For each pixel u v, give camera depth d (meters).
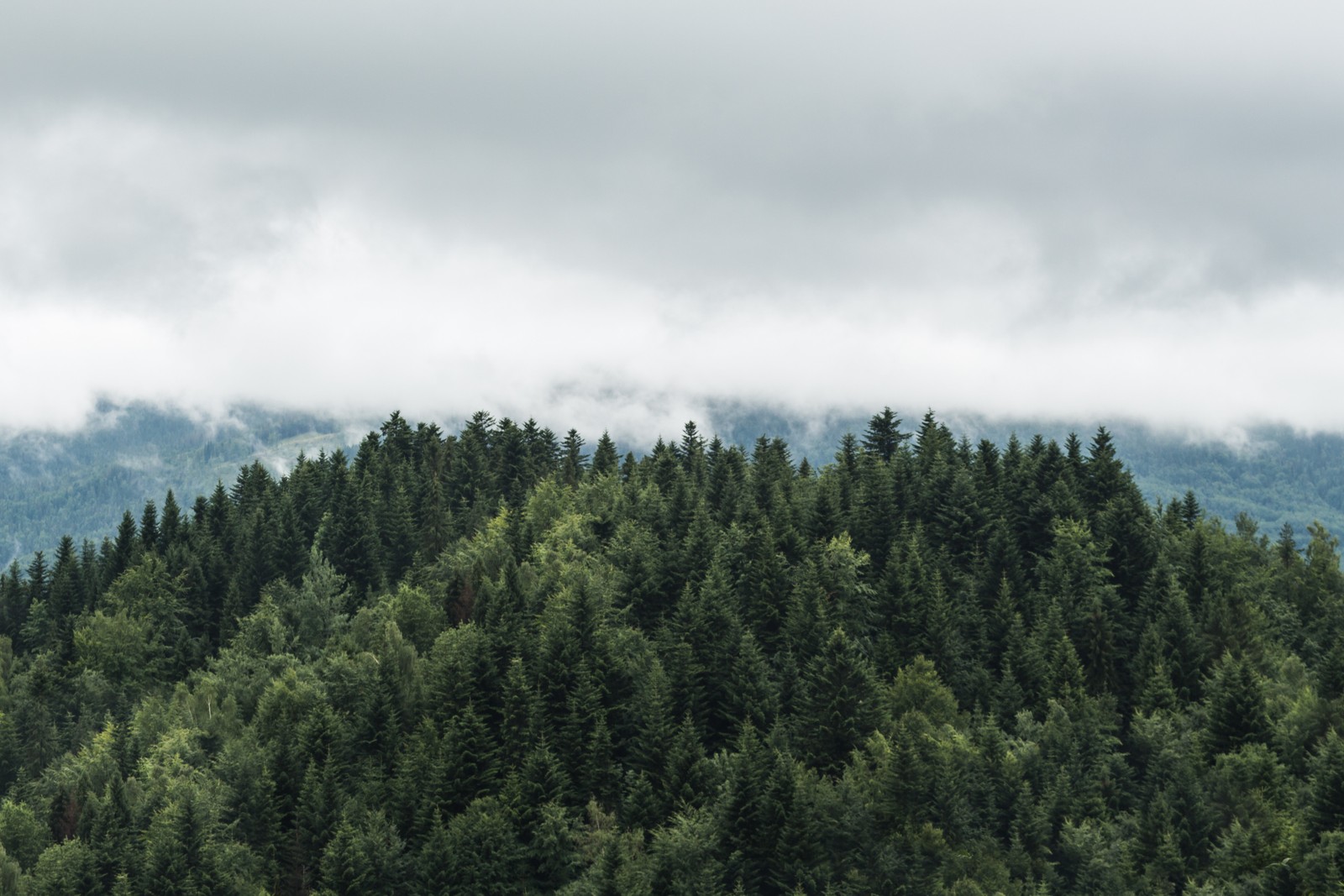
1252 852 107.75
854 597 144.12
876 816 111.00
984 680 135.00
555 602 141.25
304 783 118.38
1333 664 134.75
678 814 109.69
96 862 114.31
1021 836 111.44
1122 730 131.75
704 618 132.38
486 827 110.56
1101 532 160.75
